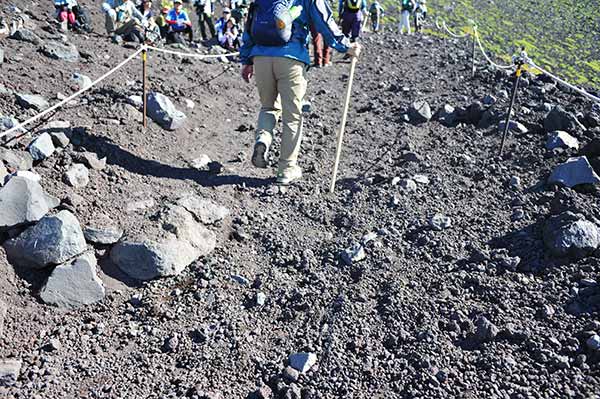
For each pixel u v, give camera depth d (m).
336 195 5.77
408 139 7.19
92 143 5.82
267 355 3.82
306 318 4.12
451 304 4.10
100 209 4.92
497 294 4.15
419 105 7.99
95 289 4.20
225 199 5.55
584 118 6.89
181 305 4.25
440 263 4.59
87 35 11.15
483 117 7.46
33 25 10.38
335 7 22.23
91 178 5.27
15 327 3.83
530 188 5.52
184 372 3.68
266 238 5.05
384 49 14.94
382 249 4.82
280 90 5.54
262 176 6.16
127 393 3.50
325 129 7.67
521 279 4.26
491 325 3.78
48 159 5.34
